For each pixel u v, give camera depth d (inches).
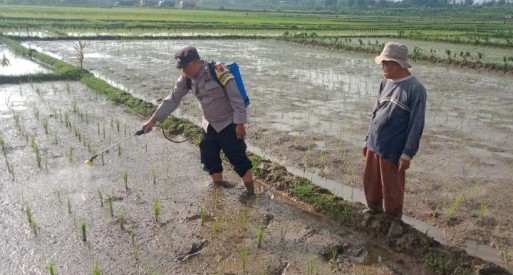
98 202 206.1
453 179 245.4
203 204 208.5
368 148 191.0
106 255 165.0
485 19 2741.1
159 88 474.0
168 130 321.4
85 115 355.3
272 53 812.0
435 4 5315.0
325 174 251.1
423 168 261.1
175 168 250.4
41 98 410.9
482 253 174.7
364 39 1111.0
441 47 978.7
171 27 1226.0
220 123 206.8
